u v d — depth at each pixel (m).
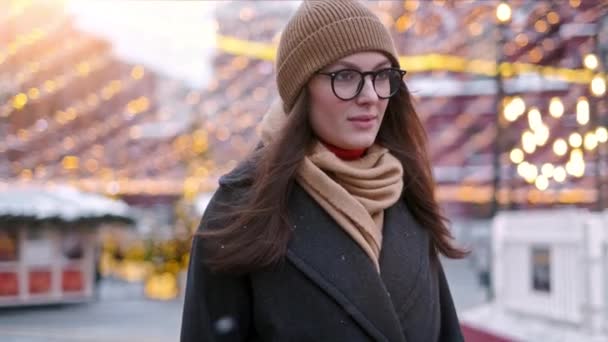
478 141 18.09
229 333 1.67
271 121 1.82
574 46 6.52
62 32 12.85
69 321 10.69
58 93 14.66
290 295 1.63
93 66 13.86
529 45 7.08
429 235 1.91
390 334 1.63
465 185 19.09
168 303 13.09
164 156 17.61
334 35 1.67
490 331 4.96
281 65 1.75
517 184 8.08
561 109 6.29
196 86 15.91
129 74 14.76
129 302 13.36
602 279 4.23
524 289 5.22
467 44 10.89
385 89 1.71
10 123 14.80
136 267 17.11
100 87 14.77
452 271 17.83
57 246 12.99
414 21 9.11
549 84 7.27
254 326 1.68
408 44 11.02
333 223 1.68
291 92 1.73
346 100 1.67
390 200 1.75
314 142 1.75
